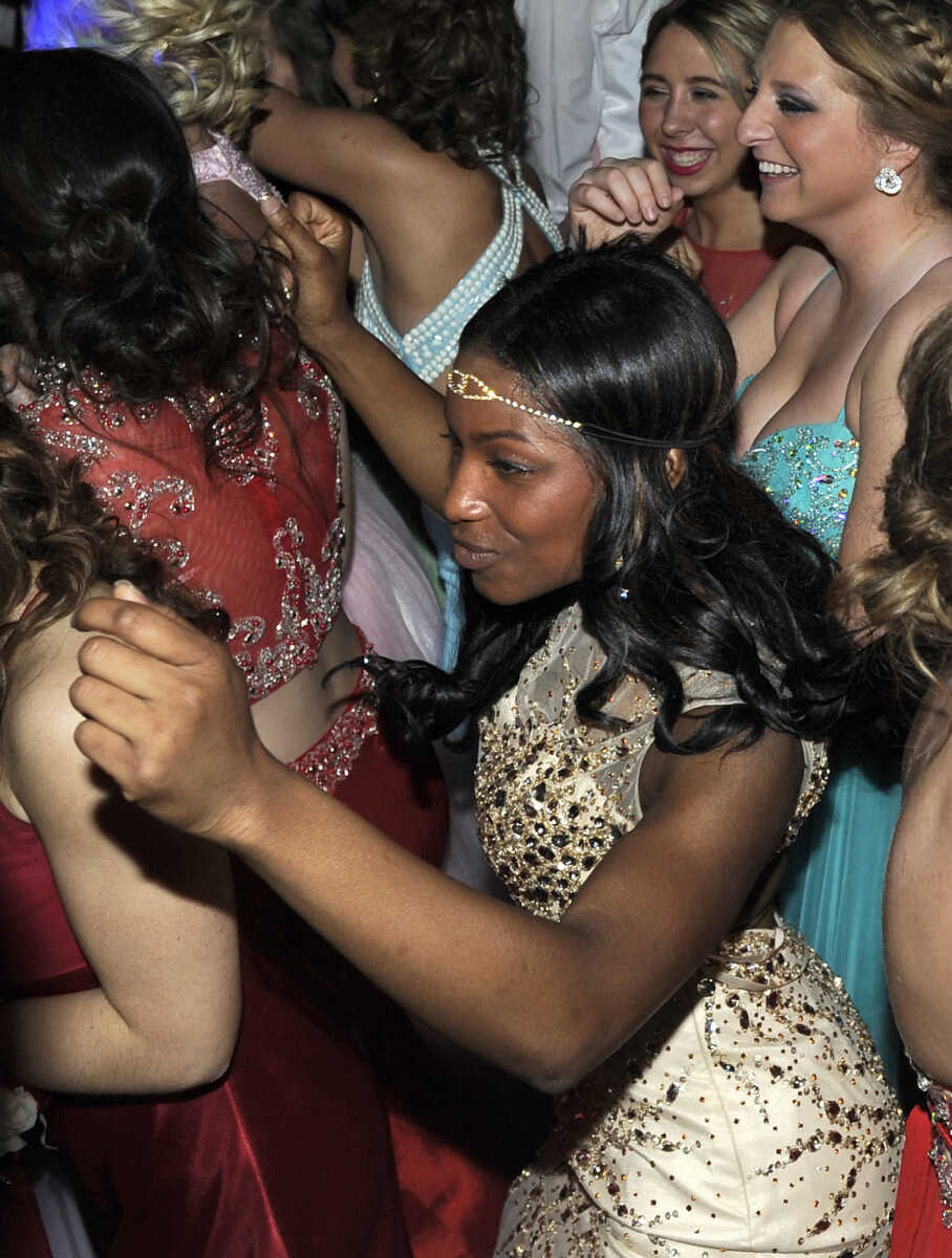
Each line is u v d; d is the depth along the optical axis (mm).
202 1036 1478
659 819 1437
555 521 1554
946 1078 1369
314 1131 1801
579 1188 1772
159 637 1017
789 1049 1661
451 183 2631
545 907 1690
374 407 2090
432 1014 1186
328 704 1960
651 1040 1653
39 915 1519
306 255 1974
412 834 2070
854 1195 1669
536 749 1672
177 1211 1739
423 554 3154
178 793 1048
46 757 1363
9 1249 1779
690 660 1513
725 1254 1646
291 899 1141
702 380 1551
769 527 1628
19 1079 1546
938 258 2227
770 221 2986
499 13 2604
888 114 2156
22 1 3152
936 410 1306
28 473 1469
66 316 1608
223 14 1958
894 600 1327
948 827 1312
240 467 1748
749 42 2902
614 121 3785
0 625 1419
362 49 2615
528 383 1525
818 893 2582
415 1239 2240
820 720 1508
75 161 1588
